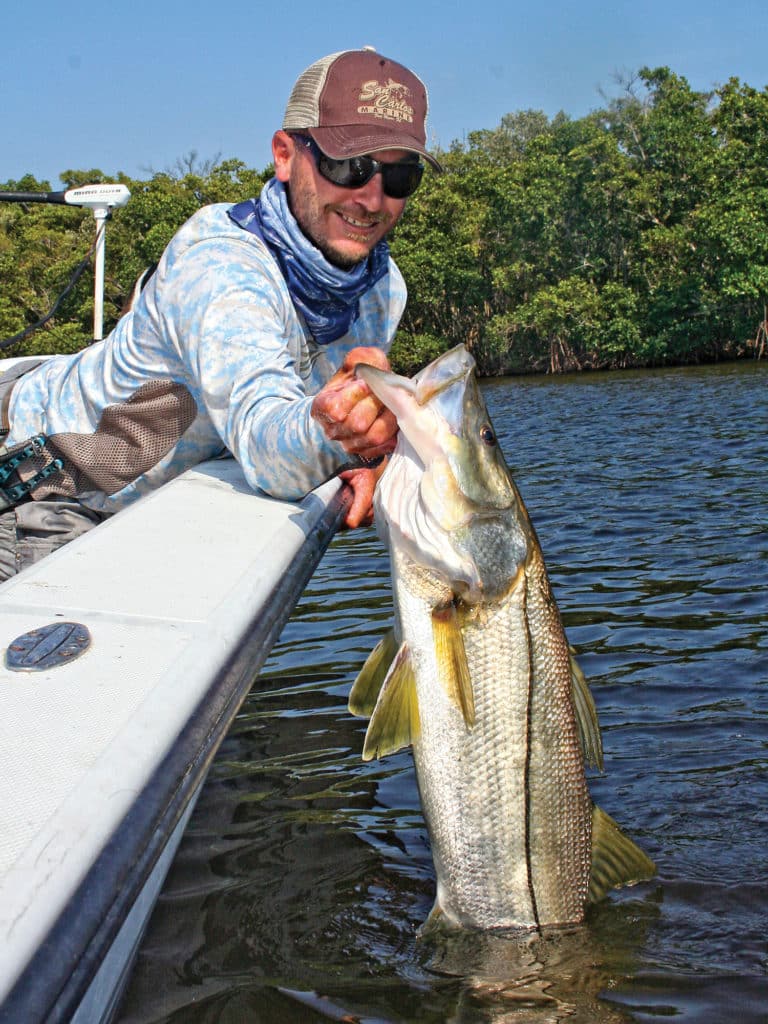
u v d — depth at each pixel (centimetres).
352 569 304
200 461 142
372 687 109
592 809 112
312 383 149
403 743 103
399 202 130
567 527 363
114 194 232
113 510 146
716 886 118
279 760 156
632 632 222
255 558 97
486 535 102
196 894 116
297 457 107
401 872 121
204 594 86
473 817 105
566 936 109
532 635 105
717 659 199
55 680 68
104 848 53
